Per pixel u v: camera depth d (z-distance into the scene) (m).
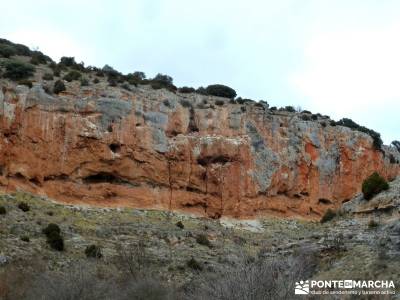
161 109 77.31
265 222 76.62
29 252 49.31
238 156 78.38
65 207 64.69
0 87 67.00
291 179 82.00
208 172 76.44
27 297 41.19
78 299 40.09
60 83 72.12
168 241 60.31
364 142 88.81
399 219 44.53
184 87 88.06
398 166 92.81
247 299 29.36
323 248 41.38
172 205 72.75
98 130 70.62
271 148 82.12
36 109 68.00
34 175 65.56
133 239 58.59
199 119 80.25
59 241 52.03
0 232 51.59
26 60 82.06
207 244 61.75
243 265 31.47
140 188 71.69
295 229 76.00
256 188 78.62
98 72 84.25
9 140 65.00
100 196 68.50
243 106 85.06
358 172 86.88
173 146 75.38
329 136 87.44
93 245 52.81
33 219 56.88
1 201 58.72
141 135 73.56
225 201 76.06
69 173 67.81
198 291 33.66
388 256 37.56
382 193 52.03
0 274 43.94
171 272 50.75
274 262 32.50
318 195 83.50
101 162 69.94
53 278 42.41
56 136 68.19
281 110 91.06
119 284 44.72
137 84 82.25
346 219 51.44
